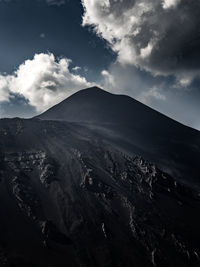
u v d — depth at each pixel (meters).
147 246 73.50
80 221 78.38
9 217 74.81
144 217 84.19
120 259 67.88
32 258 62.41
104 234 75.56
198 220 91.06
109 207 87.19
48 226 73.19
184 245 75.94
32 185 93.56
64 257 65.50
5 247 63.22
